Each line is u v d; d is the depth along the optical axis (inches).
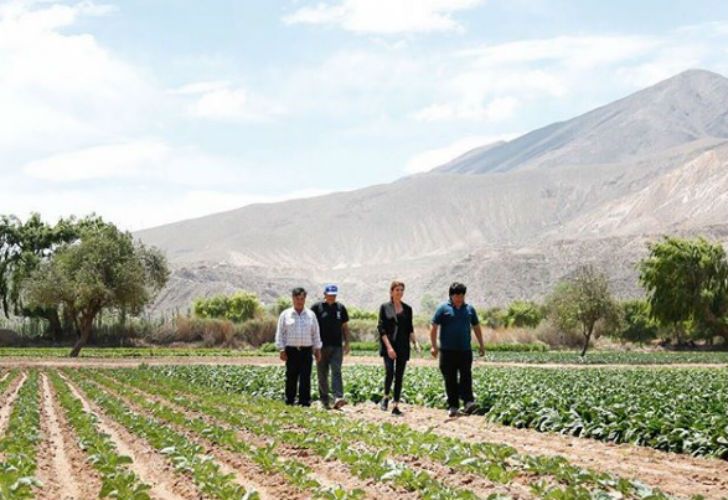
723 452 569.9
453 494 417.4
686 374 1461.6
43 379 1411.2
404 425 657.0
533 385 1024.9
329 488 434.3
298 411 772.6
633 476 506.0
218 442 628.1
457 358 809.5
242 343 3316.9
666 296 3486.7
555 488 414.6
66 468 548.4
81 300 2532.0
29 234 3969.0
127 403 956.6
